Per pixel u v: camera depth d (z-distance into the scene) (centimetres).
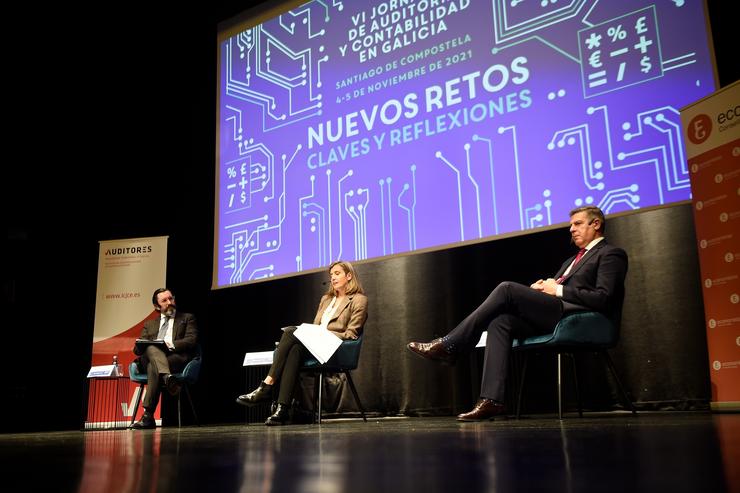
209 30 508
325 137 416
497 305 232
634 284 297
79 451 132
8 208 513
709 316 246
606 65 317
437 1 380
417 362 358
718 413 230
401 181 377
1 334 511
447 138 363
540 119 334
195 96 510
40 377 513
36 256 525
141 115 523
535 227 327
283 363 312
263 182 444
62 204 528
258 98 459
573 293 232
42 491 64
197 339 407
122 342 491
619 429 138
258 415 439
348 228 395
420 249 363
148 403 376
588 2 327
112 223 533
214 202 477
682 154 292
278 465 84
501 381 223
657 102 301
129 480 72
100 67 506
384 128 389
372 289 379
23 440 201
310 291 409
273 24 459
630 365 294
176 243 511
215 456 104
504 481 60
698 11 296
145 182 524
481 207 345
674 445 91
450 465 75
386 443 118
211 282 484
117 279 502
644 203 299
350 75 411
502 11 355
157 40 505
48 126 510
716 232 246
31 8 455
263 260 434
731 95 246
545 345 233
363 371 375
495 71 353
